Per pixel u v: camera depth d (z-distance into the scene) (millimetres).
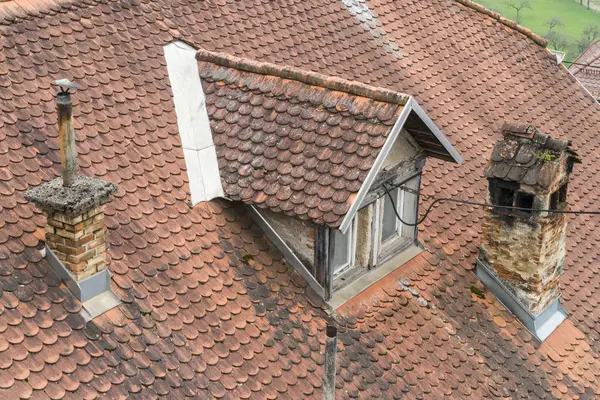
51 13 11227
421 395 10375
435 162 13633
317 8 14570
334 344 8398
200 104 11312
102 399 8250
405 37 15531
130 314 9062
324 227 10227
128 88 11055
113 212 9750
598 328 13203
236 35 12953
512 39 17281
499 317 12086
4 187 9195
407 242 12172
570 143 11773
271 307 10133
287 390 9461
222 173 10766
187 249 10016
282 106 10828
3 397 7719
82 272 8781
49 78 10516
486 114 15281
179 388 8781
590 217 14844
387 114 10102
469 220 13156
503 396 11086
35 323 8406
